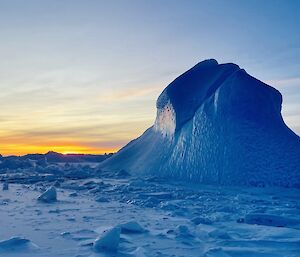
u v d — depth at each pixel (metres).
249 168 24.16
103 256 6.60
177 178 27.00
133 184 22.81
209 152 26.48
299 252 7.17
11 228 9.09
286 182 22.69
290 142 26.33
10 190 20.20
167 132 33.62
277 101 30.98
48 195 14.96
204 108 29.62
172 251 7.13
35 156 63.41
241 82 29.70
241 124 27.16
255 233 8.90
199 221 10.23
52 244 7.43
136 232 8.63
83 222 10.06
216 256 6.85
